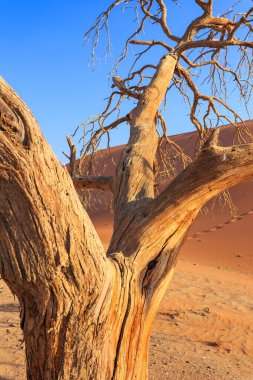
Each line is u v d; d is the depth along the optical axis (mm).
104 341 3066
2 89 2477
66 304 2719
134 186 4109
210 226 27312
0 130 2416
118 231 3775
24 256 2551
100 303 2938
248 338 9609
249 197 31203
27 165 2453
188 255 21656
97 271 2828
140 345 3498
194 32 5961
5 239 2531
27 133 2484
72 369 2893
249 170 3432
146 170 4297
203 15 5949
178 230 3693
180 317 10602
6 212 2496
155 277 3602
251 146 3430
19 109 2490
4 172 2438
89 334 2914
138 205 3861
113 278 3133
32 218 2508
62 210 2607
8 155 2424
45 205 2523
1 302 10672
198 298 12750
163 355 7922
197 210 3691
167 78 5207
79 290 2740
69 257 2648
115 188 4328
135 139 4590
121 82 6297
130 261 3488
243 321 10727
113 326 3186
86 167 6711
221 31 6172
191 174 3508
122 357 3273
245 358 8477
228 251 22172
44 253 2568
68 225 2637
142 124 4746
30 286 2658
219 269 18766
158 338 9062
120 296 3219
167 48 6527
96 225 32125
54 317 2730
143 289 3541
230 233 25359
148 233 3617
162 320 10352
